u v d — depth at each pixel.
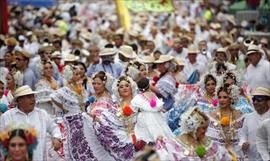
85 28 67.38
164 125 24.39
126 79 25.89
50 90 29.52
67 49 46.50
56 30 58.12
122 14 70.31
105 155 25.22
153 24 66.38
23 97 21.55
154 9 70.31
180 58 38.75
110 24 72.12
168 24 69.19
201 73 38.62
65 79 29.42
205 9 80.50
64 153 24.94
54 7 76.94
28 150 18.22
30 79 33.44
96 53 37.56
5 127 20.38
